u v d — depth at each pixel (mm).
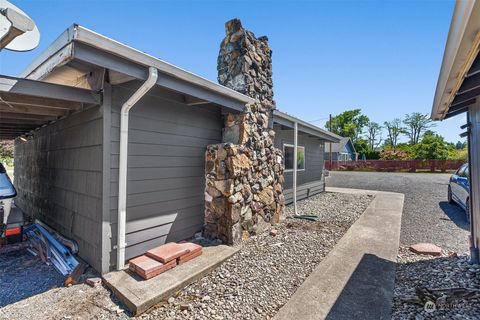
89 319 2180
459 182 6098
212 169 4215
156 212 3562
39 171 4898
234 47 4742
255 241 4133
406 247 3889
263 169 4863
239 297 2521
